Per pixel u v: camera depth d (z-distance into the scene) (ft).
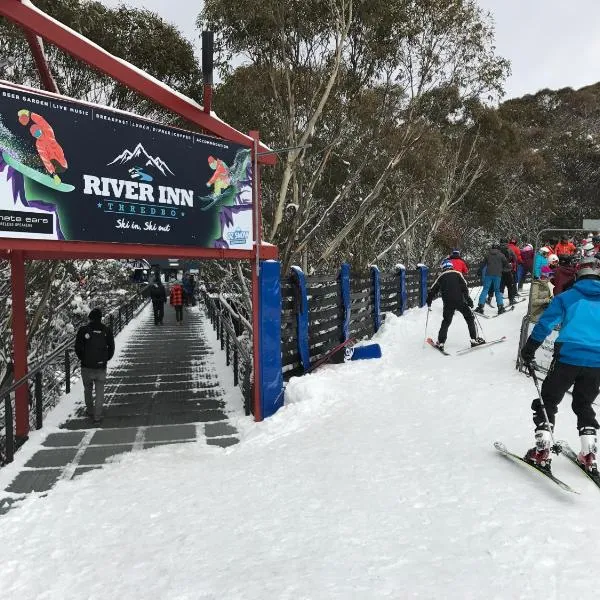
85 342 25.93
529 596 8.88
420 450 16.78
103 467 19.70
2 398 20.42
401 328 39.99
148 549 12.51
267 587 9.96
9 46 35.86
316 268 51.75
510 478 13.92
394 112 55.57
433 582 9.53
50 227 19.98
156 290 66.95
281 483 15.71
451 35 53.88
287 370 28.91
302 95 47.78
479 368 27.07
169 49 44.50
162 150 22.89
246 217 25.40
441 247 99.96
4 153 18.92
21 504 16.26
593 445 13.21
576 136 174.29
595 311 13.62
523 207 126.52
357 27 47.78
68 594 10.91
